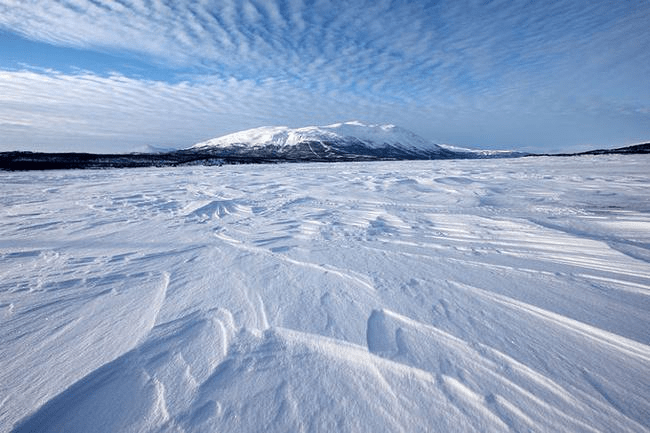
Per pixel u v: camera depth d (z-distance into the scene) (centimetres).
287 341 188
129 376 161
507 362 168
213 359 173
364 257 338
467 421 135
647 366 164
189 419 136
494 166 1792
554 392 148
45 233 449
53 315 220
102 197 805
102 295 251
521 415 137
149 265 321
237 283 273
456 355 174
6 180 1324
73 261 333
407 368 165
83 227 485
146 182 1219
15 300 243
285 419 136
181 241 410
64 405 143
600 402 142
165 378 159
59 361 171
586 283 261
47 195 852
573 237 374
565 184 880
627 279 265
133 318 215
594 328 195
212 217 568
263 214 590
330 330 198
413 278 279
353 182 1126
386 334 194
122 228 480
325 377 160
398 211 596
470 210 584
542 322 205
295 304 232
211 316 217
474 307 226
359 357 174
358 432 130
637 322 201
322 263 321
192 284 271
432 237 416
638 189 747
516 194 741
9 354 178
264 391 151
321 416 138
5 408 141
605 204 593
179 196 824
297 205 687
